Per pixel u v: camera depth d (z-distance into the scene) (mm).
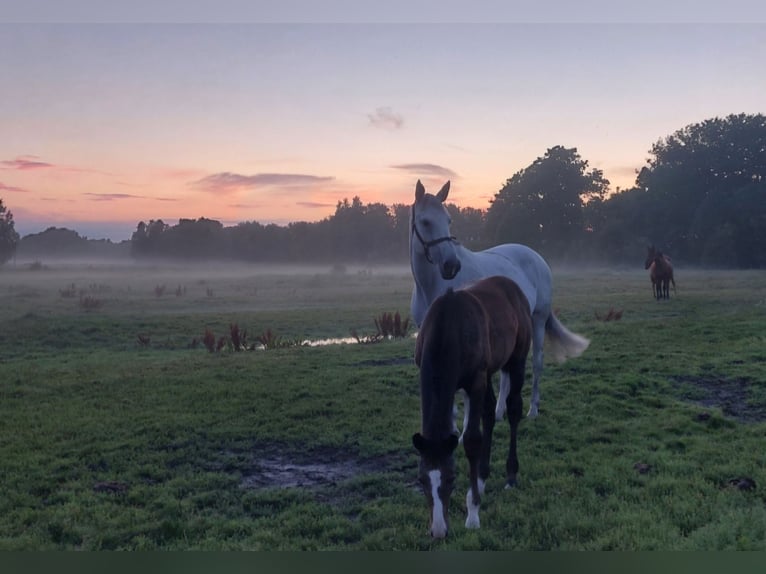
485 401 4633
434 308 4301
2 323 17125
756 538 3818
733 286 27625
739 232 59406
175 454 6031
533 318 7199
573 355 7219
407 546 3953
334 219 115812
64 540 4215
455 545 3908
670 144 74062
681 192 68625
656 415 6910
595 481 4945
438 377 3943
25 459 5895
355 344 13109
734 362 9453
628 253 66812
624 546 3781
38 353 13508
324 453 6086
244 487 5215
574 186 75938
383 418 7098
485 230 80938
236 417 7340
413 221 6340
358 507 4652
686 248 65812
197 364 10977
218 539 4176
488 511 4434
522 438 6223
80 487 5184
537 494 4715
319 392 8398
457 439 3633
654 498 4547
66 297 27188
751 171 70000
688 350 10641
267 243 119688
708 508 4312
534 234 75938
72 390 9039
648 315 17141
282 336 15633
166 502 4805
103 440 6562
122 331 16484
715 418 6574
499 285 5160
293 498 4922
